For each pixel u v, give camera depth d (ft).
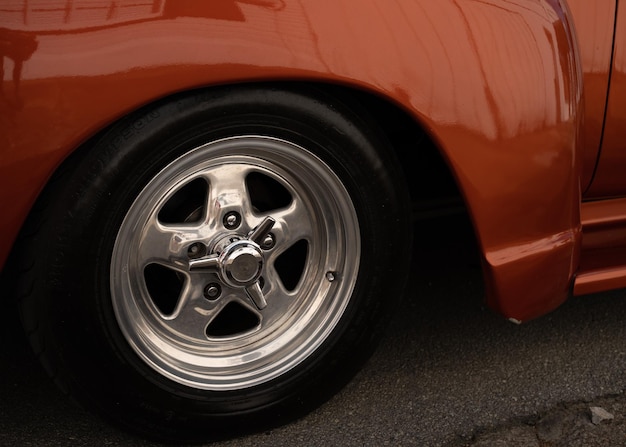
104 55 5.33
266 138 6.03
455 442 6.84
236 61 5.56
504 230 6.79
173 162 5.83
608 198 8.11
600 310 8.90
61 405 7.02
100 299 5.85
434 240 10.00
